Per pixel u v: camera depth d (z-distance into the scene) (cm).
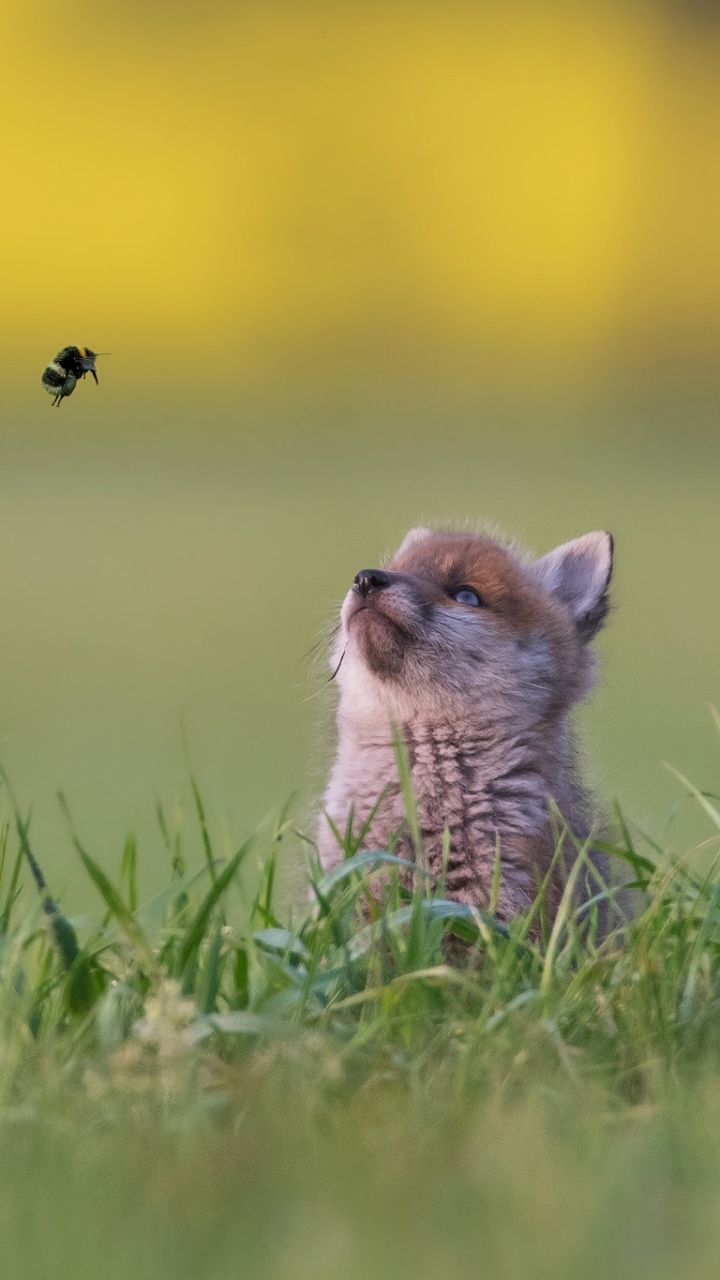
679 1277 491
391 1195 555
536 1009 756
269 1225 535
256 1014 743
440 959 839
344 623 1093
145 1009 741
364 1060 718
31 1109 659
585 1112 659
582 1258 500
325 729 1216
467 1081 682
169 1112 660
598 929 993
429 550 1170
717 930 840
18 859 872
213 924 853
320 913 833
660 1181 567
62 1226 539
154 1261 508
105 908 1366
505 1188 555
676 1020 767
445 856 908
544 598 1156
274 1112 656
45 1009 768
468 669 1064
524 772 1051
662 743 2272
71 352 1138
